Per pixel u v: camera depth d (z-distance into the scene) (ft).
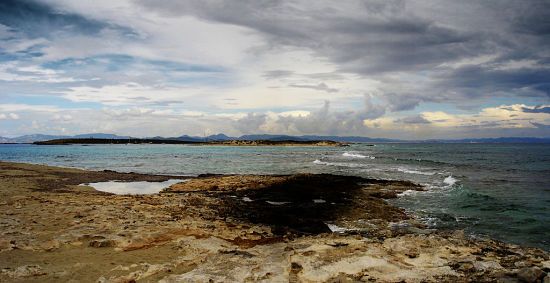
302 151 369.91
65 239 32.99
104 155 272.31
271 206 58.44
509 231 45.68
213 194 70.64
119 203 53.98
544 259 29.73
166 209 50.88
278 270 26.45
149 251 30.91
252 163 178.60
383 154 268.00
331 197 66.95
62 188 77.97
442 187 81.82
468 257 29.09
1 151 361.71
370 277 24.48
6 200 55.26
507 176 107.65
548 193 74.23
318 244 32.96
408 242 33.71
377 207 58.54
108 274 25.58
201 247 32.01
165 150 403.13
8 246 30.89
